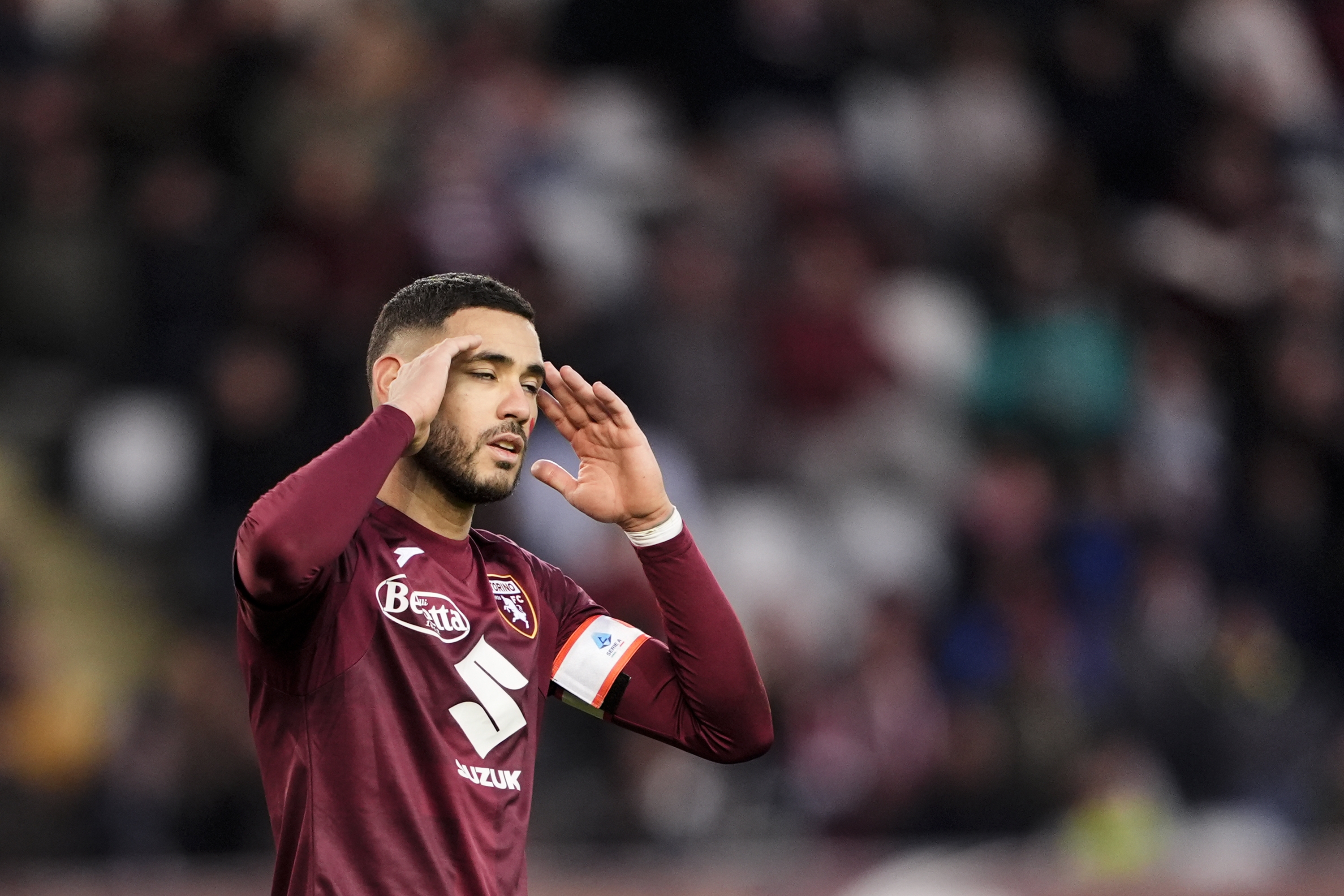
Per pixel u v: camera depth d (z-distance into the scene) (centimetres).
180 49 3656
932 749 3231
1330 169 5038
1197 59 4928
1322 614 3988
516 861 1108
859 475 3756
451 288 1160
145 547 3278
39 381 3397
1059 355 3928
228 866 2747
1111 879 2809
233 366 3250
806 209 4062
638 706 1214
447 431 1126
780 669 3194
